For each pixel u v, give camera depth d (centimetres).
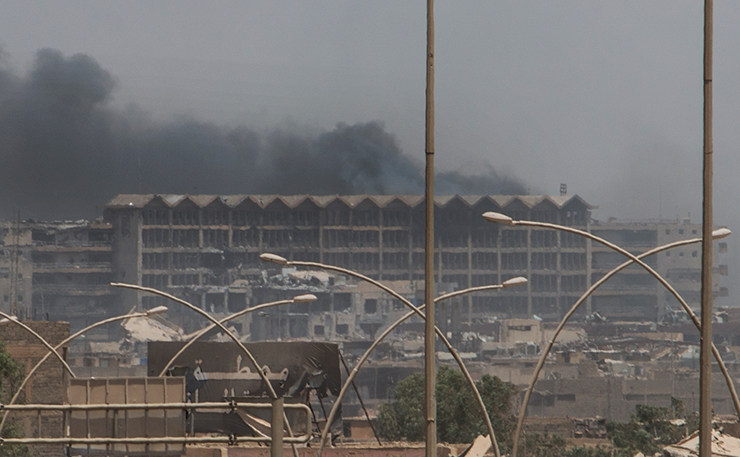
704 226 7919
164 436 10356
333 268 12838
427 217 9056
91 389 10381
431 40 9062
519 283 13538
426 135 9050
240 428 18425
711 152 7975
